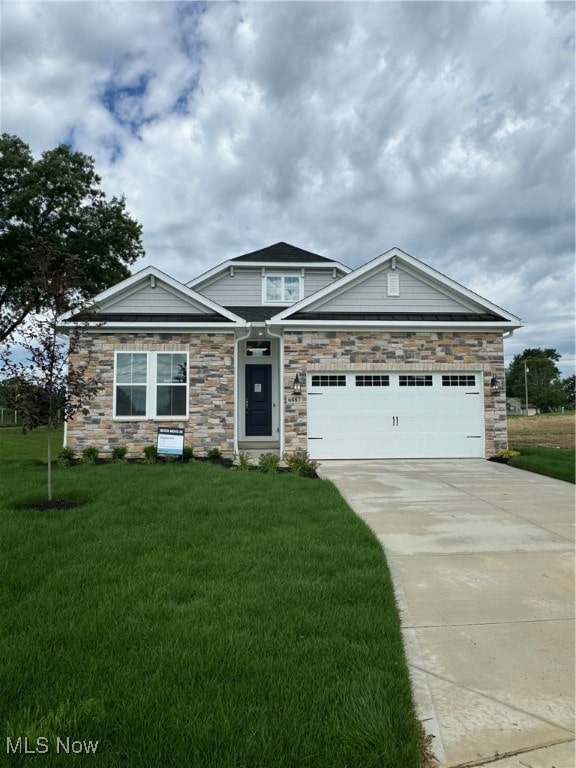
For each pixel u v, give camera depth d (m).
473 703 2.77
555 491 8.87
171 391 13.04
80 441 12.77
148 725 2.38
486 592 4.38
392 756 2.23
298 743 2.27
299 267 17.28
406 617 3.89
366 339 13.50
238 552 5.04
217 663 2.93
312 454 13.25
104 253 25.59
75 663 2.93
